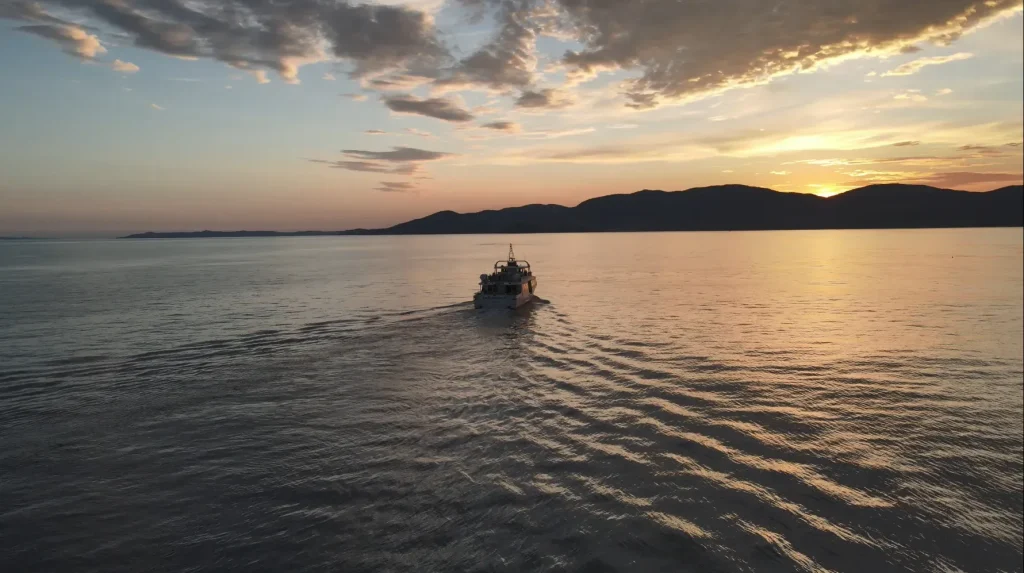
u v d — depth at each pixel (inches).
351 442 715.4
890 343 1309.1
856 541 499.2
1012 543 505.7
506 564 457.7
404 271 3853.3
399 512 539.2
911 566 470.6
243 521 527.2
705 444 695.1
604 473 616.7
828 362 1117.1
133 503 562.6
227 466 645.3
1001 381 992.2
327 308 1978.3
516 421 787.4
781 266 4020.7
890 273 3363.7
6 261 5664.4
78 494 581.6
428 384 986.1
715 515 531.5
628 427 754.8
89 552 482.0
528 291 2122.3
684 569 451.8
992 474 629.6
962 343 1315.2
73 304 2065.7
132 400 896.3
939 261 4463.6
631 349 1244.5
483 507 546.6
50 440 727.1
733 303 2036.2
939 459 665.6
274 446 703.7
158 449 696.4
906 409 838.5
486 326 1594.5
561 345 1311.5
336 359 1186.6
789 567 460.4
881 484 601.6
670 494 569.3
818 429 749.9
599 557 465.4
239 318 1738.4
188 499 569.6
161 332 1489.9
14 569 458.9
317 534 504.1
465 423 783.1
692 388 932.6
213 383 997.2
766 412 813.2
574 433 737.0
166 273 3745.1
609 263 4507.9
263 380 1017.5
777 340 1338.6
